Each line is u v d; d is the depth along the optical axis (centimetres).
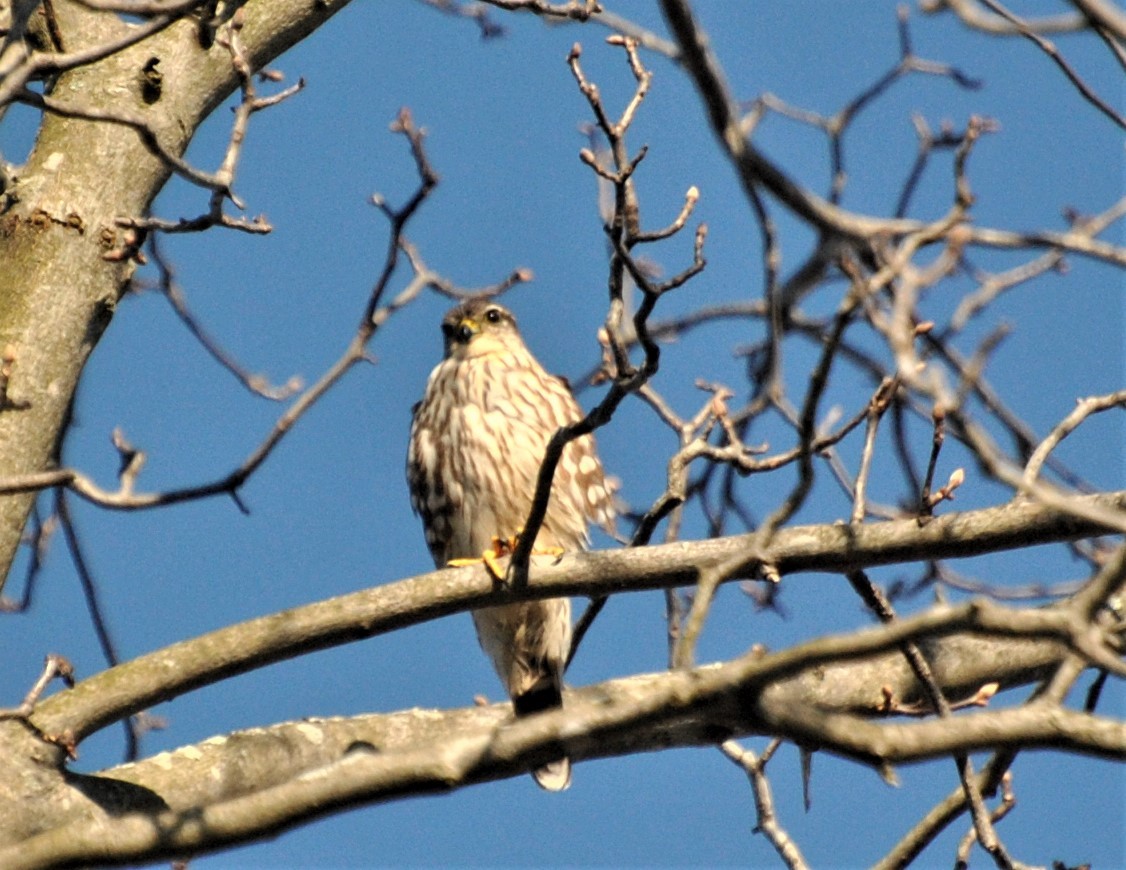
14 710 994
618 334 896
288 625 1005
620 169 884
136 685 1000
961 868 1077
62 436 1108
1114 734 674
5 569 1073
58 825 993
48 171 1145
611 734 693
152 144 930
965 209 723
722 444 1212
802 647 673
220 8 1211
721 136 621
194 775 1077
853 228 639
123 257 1009
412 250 1328
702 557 1020
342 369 1025
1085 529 989
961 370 975
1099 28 677
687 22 598
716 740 1173
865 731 677
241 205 984
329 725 1140
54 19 1147
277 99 998
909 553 1003
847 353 1012
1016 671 1201
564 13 1170
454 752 705
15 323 1102
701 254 877
